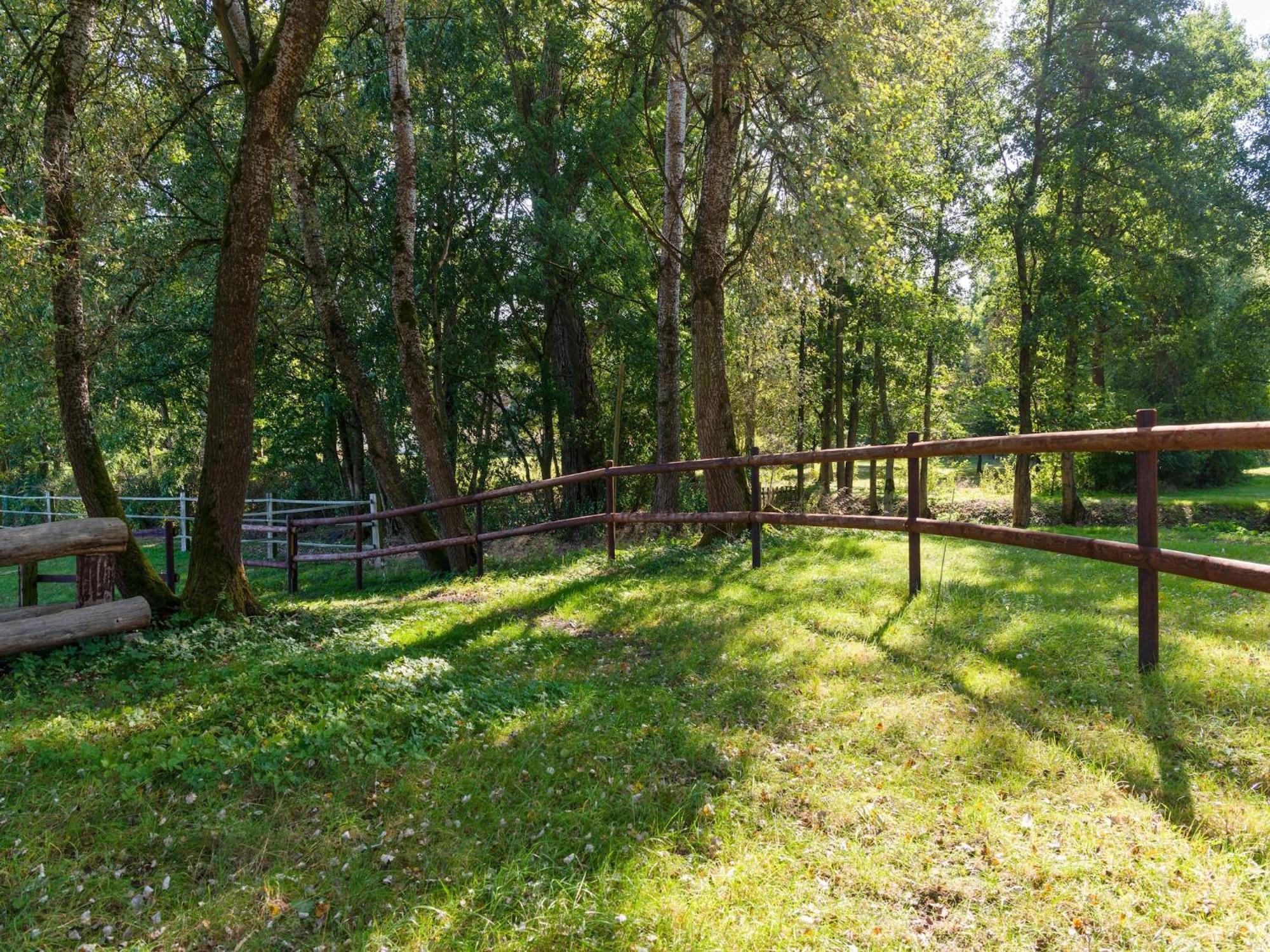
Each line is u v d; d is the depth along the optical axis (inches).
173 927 113.1
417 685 210.1
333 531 945.5
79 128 377.4
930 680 184.7
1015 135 969.5
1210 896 105.2
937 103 742.5
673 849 130.0
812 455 289.3
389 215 722.8
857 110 387.5
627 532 645.9
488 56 757.3
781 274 496.4
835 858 122.3
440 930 110.9
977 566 313.7
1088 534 595.2
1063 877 112.7
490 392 869.8
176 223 652.7
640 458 914.1
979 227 1018.7
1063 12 936.9
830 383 1200.2
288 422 902.4
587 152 742.5
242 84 335.0
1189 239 946.1
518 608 327.3
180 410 922.1
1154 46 881.5
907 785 141.9
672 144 569.0
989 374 1228.5
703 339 444.8
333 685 204.8
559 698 202.4
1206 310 1023.0
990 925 105.4
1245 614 220.4
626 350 863.1
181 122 517.0
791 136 410.3
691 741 166.2
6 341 371.9
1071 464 1050.7
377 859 130.1
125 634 260.5
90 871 126.3
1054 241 960.9
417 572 586.9
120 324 472.7
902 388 1190.3
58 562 755.4
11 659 240.1
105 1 370.0
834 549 357.4
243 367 313.1
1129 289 993.5
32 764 159.5
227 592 312.5
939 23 464.1
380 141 651.5
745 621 252.1
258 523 845.2
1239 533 676.7
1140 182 909.8
